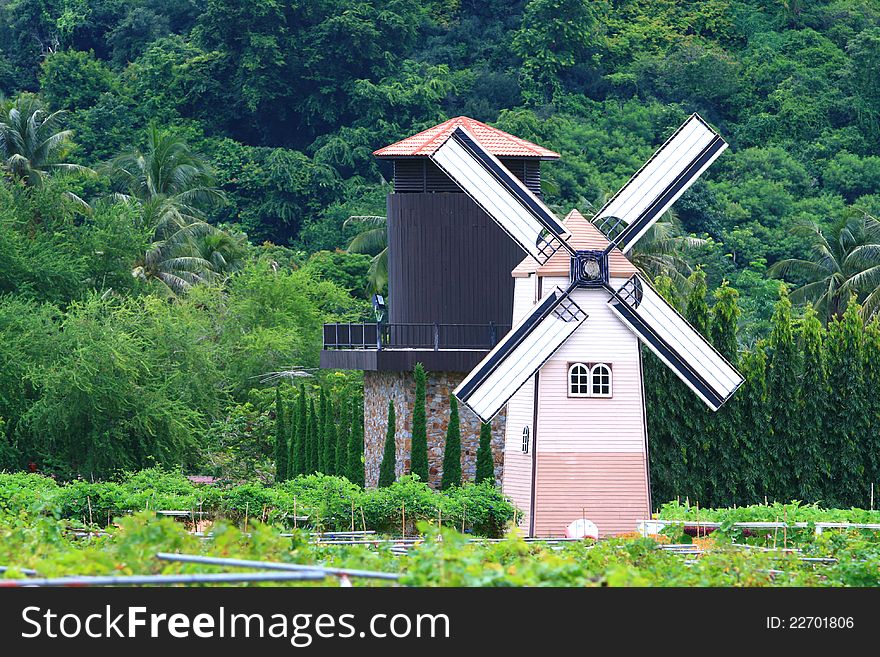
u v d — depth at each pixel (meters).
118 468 174.62
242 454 199.25
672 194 130.12
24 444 175.00
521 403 131.62
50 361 176.12
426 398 145.38
